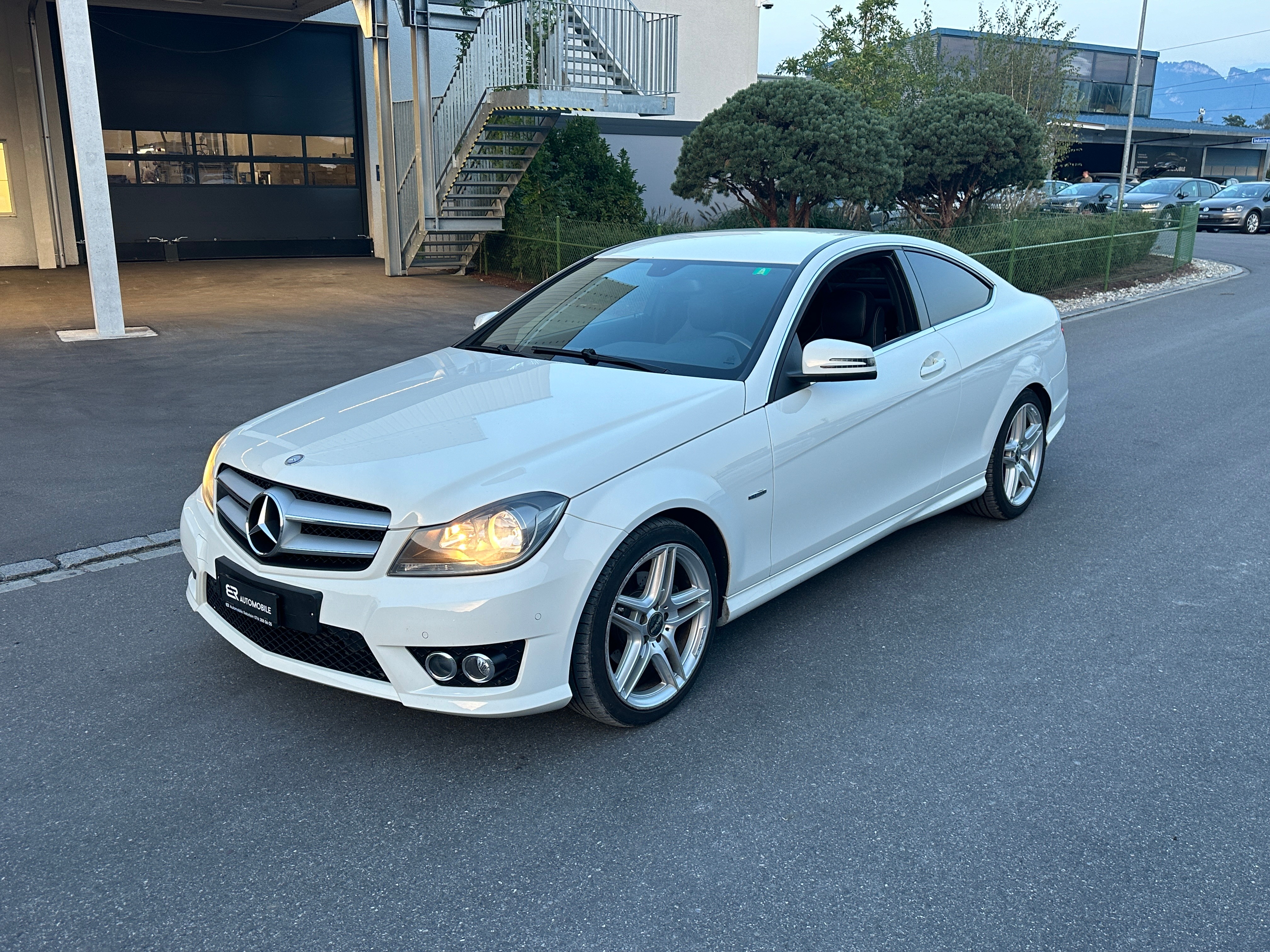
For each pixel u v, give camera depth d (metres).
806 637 3.98
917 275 4.64
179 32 19.28
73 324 12.09
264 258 20.88
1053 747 3.17
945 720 3.35
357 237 21.84
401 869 2.60
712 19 21.08
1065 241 15.23
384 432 3.29
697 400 3.44
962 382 4.62
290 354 10.24
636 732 3.28
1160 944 2.32
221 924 2.40
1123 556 4.86
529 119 15.77
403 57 19.77
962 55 23.52
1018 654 3.83
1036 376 5.19
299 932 2.37
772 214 15.10
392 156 17.08
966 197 17.14
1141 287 16.19
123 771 3.04
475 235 17.39
